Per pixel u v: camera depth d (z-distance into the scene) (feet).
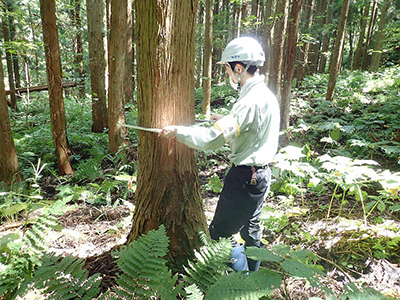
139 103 6.22
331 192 11.54
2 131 11.79
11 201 10.30
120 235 8.69
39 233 6.08
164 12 5.42
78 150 19.33
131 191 12.17
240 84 6.08
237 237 8.32
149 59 5.73
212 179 13.01
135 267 4.52
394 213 9.52
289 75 16.65
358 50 50.34
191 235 6.53
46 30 13.62
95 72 21.44
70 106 27.53
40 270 4.54
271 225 9.00
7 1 25.00
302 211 9.37
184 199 6.50
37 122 25.25
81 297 4.33
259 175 5.89
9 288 4.80
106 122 22.63
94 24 20.57
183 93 6.14
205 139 5.34
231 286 4.29
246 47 5.73
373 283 6.75
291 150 9.87
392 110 18.75
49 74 14.25
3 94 11.64
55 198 12.42
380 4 41.52
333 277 6.99
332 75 22.70
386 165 13.64
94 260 7.04
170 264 6.36
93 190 12.80
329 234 8.68
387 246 7.68
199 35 32.89
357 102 22.21
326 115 21.26
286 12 15.55
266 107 5.66
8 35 29.17
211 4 20.95
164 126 6.09
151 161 6.34
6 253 5.83
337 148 15.90
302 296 6.29
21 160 16.47
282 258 4.79
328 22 44.29
